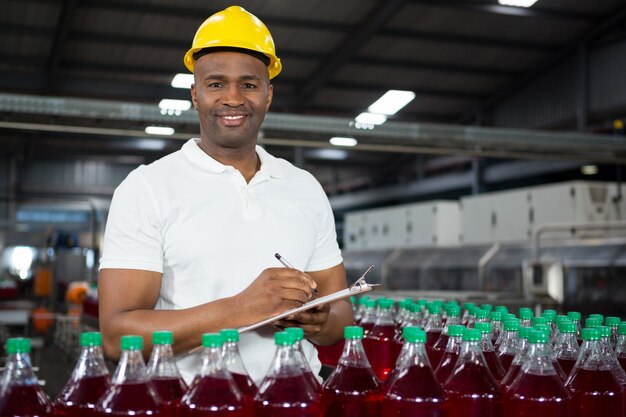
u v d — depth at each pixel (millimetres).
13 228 14555
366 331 2197
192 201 1451
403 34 8219
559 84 8852
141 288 1377
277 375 1099
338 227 16547
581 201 6719
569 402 1225
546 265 5543
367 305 2266
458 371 1208
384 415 1155
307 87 9531
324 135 5484
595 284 5664
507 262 6637
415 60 8977
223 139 1472
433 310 1784
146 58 8656
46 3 7332
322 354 2299
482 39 8367
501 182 11398
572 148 6160
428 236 8883
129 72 8977
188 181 1472
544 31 8195
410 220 9297
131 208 1410
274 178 1571
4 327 6754
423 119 10742
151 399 1046
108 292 1369
